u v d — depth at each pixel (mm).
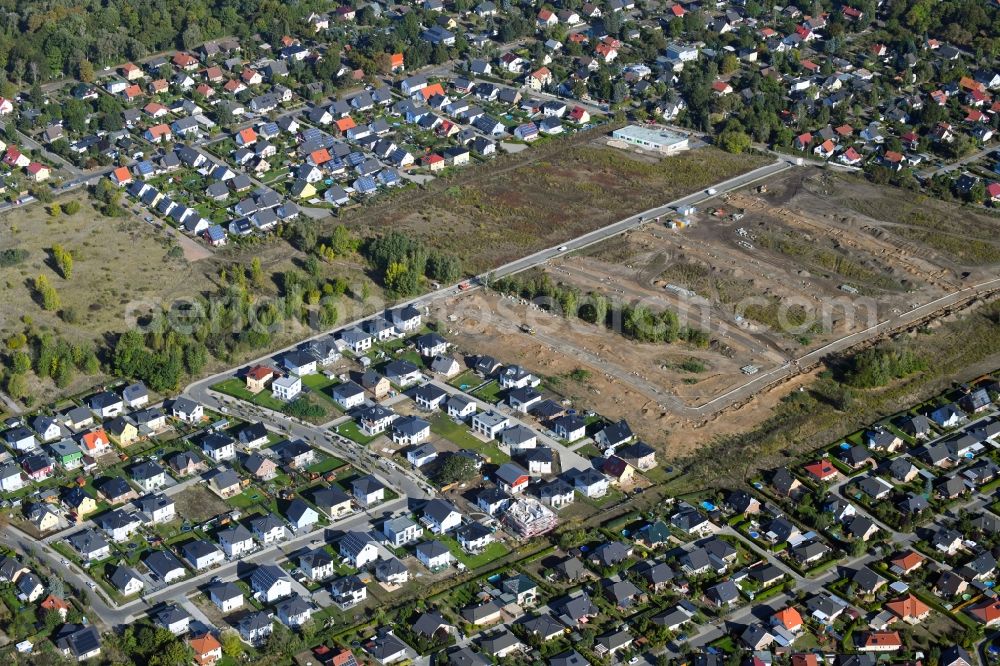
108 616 197125
